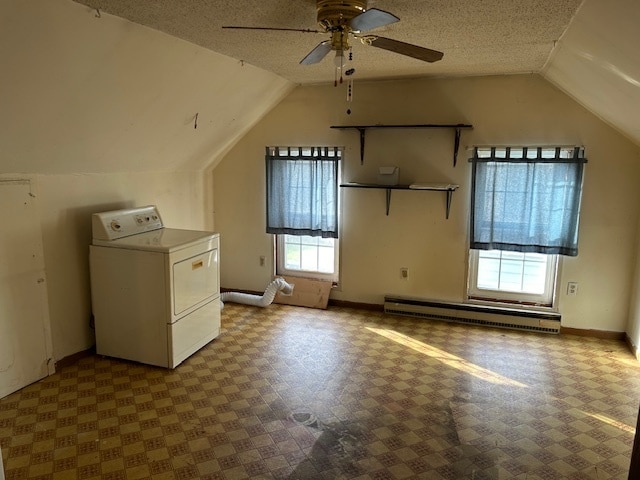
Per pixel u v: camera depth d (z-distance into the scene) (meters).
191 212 4.40
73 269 3.22
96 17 2.12
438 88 3.82
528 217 3.68
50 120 2.52
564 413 2.66
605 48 2.13
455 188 3.81
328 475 2.14
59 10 1.95
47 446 2.33
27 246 2.87
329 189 4.20
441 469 2.19
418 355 3.40
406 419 2.59
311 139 4.25
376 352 3.45
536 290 3.94
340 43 1.99
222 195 4.67
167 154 3.77
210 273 3.52
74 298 3.24
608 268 3.65
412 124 3.93
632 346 3.47
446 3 1.99
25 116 2.37
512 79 3.62
